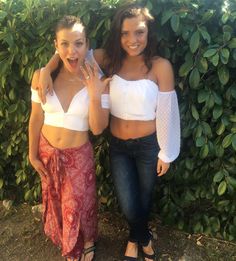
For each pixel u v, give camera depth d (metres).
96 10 2.62
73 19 2.36
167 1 2.50
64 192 2.61
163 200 3.05
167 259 2.90
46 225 2.81
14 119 3.14
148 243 2.83
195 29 2.49
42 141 2.60
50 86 2.46
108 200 3.23
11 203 3.51
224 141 2.63
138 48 2.34
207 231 3.02
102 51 2.53
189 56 2.55
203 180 2.91
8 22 2.85
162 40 2.61
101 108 2.41
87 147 2.59
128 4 2.38
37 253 3.01
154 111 2.46
